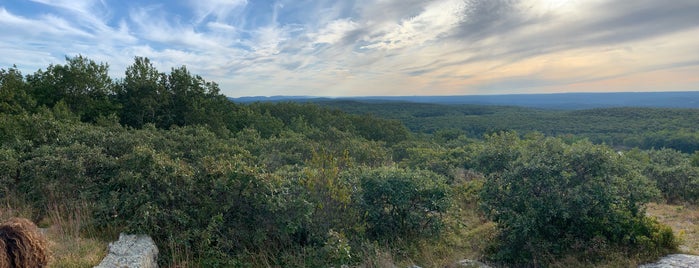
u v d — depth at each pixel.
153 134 9.08
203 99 20.16
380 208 6.70
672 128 53.19
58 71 14.97
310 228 5.64
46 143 7.26
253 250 5.27
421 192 6.83
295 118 30.45
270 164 10.58
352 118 41.19
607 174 6.44
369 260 5.29
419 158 14.97
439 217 6.99
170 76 18.95
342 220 6.04
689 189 12.96
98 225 4.95
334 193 5.99
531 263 6.20
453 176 13.03
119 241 4.57
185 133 10.65
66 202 5.32
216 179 5.46
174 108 18.75
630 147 50.34
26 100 12.49
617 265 5.61
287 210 5.35
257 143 13.37
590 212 6.42
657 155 22.19
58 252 4.20
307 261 5.11
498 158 8.16
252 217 5.41
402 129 43.50
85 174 5.83
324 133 20.83
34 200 5.51
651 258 5.75
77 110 14.68
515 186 6.80
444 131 55.00
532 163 6.62
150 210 4.85
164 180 5.12
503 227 6.91
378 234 6.60
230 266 4.80
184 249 4.83
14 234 2.53
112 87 17.16
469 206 9.67
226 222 5.33
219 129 18.16
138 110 16.81
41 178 5.50
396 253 6.01
